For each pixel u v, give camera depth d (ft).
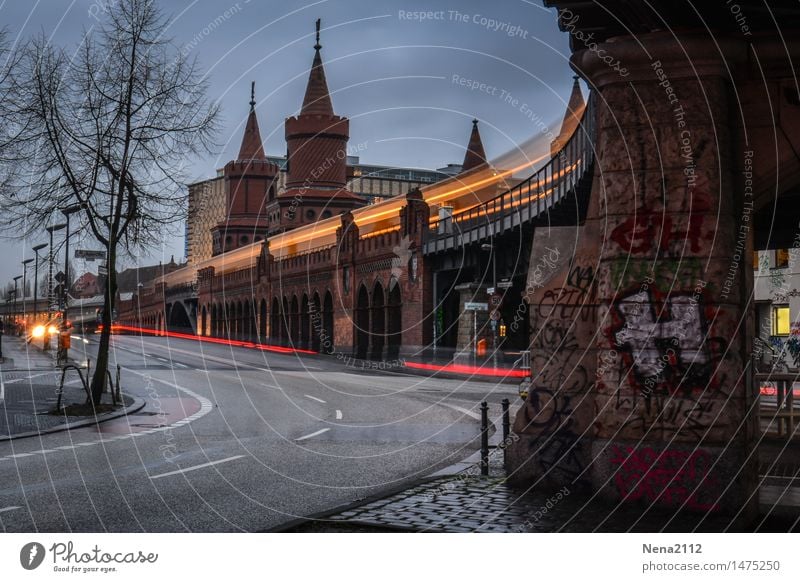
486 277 183.32
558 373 34.45
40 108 72.02
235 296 334.03
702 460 30.76
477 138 300.20
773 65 31.60
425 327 201.16
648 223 31.86
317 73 356.18
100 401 75.31
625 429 31.73
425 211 205.05
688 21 31.30
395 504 31.71
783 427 56.59
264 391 103.96
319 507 32.40
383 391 106.83
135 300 513.04
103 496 34.65
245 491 36.01
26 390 93.20
